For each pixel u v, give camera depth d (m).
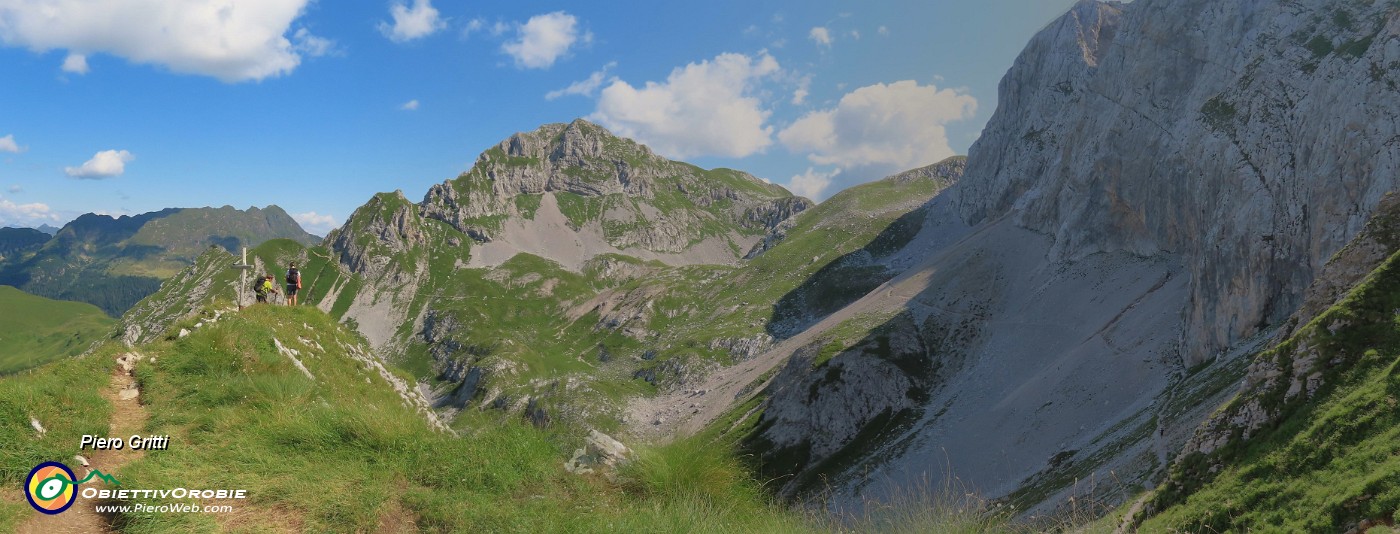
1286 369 17.30
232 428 12.55
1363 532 10.39
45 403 11.45
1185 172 131.38
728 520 11.51
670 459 13.18
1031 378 123.88
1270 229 88.44
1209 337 92.69
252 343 17.45
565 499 12.01
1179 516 16.39
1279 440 15.51
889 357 154.25
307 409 14.09
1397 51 77.88
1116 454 66.75
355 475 11.16
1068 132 191.62
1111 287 143.38
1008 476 92.38
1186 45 146.12
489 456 12.63
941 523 9.95
